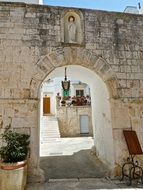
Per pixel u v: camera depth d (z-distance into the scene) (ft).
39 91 22.75
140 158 22.76
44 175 22.29
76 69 27.25
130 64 25.11
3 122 21.07
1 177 17.20
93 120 35.06
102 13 25.81
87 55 24.04
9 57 22.43
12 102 21.49
